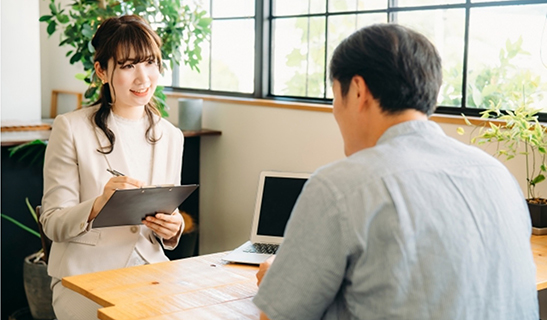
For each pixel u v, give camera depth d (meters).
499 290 1.13
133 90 2.19
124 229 2.23
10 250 3.69
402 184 1.09
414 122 1.18
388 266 1.06
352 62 1.18
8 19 4.82
